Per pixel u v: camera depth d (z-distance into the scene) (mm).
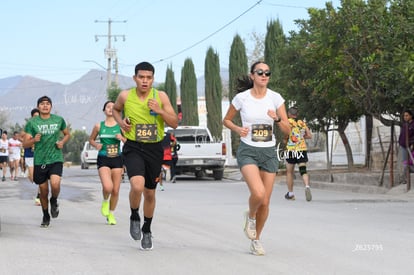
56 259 8336
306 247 9117
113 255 8625
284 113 8555
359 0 17438
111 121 11906
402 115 18578
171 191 20594
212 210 14219
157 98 8820
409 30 17203
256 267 7750
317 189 20641
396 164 20312
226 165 41781
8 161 29188
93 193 19984
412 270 7527
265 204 8531
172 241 9781
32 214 13781
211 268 7715
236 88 8914
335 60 17766
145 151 8758
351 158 24531
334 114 22438
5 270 7652
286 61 23891
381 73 17297
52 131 11422
